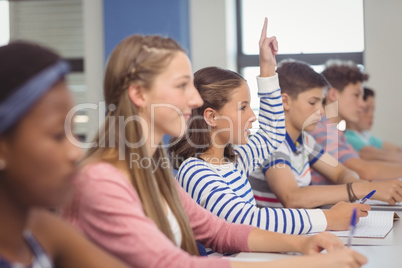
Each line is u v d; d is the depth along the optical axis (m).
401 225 1.56
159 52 1.04
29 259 0.59
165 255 0.91
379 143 3.58
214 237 1.30
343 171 2.49
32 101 0.53
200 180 1.44
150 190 1.04
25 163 0.53
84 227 0.94
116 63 1.04
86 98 4.36
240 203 1.41
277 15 4.39
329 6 4.29
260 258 1.19
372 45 4.09
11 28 4.97
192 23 4.22
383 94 4.07
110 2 4.23
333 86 3.27
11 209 0.55
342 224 1.43
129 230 0.92
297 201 1.97
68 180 0.55
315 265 0.93
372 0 4.07
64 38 4.87
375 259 1.15
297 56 4.35
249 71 4.48
